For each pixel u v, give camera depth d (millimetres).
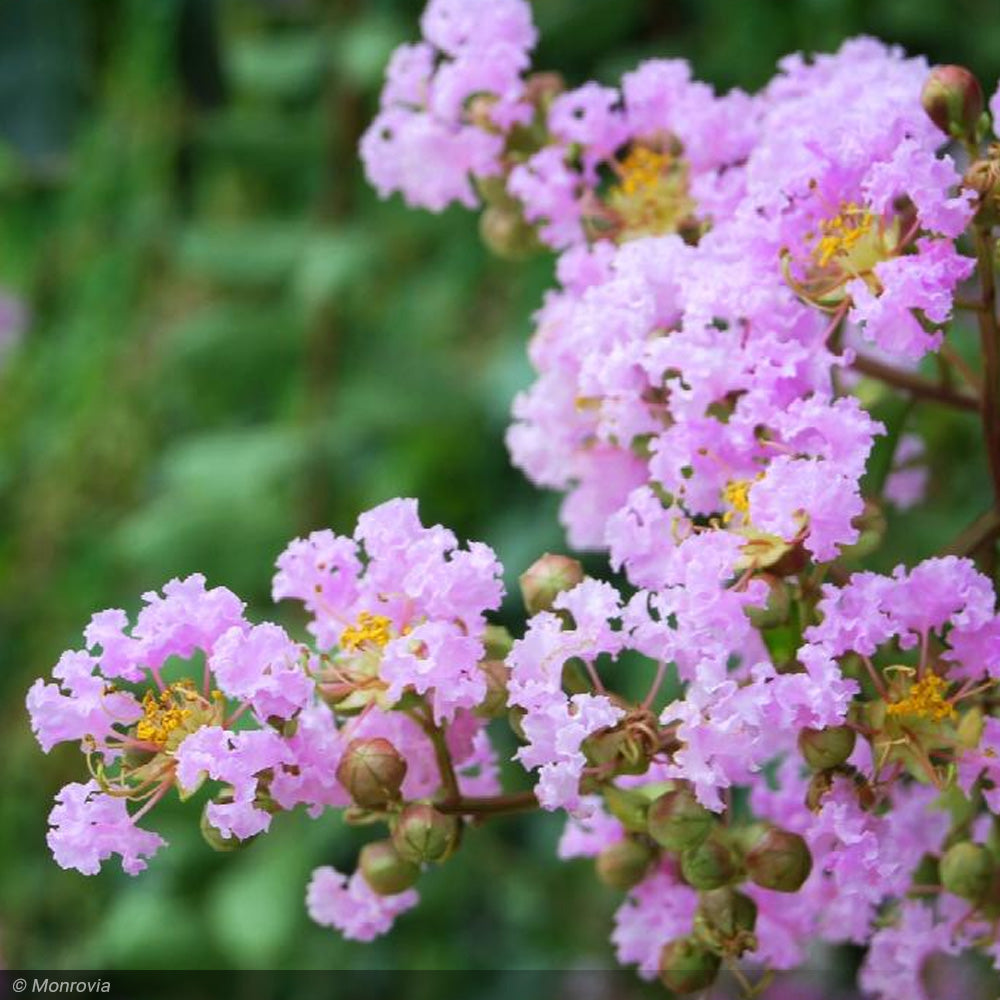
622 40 913
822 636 571
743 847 584
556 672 568
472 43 663
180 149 990
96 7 823
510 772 850
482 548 573
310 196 1007
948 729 579
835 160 600
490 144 664
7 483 1101
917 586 576
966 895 595
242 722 602
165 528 959
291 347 982
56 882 1037
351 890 592
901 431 639
